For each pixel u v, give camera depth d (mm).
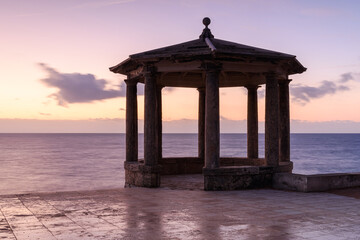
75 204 11273
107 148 147750
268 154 15312
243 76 18938
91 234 7988
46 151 124625
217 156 14484
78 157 95000
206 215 9820
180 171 19953
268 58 14594
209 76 14508
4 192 37875
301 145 188625
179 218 9469
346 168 74438
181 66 14867
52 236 7836
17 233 8055
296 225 8789
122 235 7914
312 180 13852
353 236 7883
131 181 16094
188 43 15875
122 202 11648
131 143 17109
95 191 13828
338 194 13352
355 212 10227
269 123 15297
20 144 191875
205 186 14289
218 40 16266
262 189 14641
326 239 7676
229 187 14422
